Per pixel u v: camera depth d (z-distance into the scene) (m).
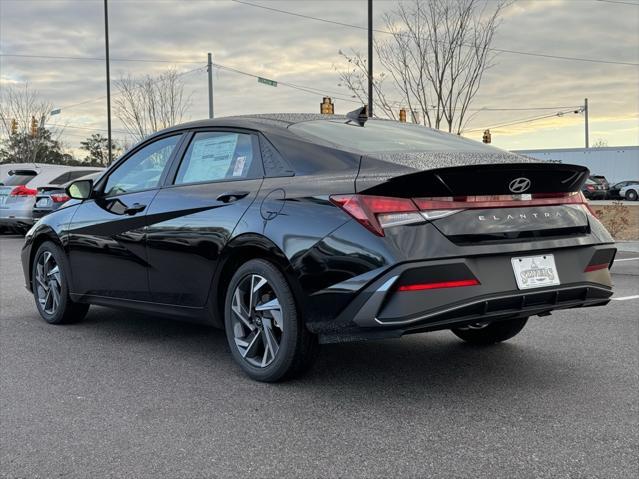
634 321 5.77
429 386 3.91
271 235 3.73
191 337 5.21
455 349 4.80
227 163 4.35
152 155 4.96
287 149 4.00
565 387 3.88
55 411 3.53
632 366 4.33
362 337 3.43
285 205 3.75
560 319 5.87
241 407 3.56
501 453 2.94
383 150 3.87
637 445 3.02
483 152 4.13
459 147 4.24
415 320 3.27
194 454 2.96
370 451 2.98
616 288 7.79
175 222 4.41
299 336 3.73
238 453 2.97
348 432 3.21
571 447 3.00
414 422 3.33
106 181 5.31
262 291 3.94
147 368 4.33
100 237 5.06
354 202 3.44
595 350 4.75
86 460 2.91
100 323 5.76
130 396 3.76
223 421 3.36
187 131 4.75
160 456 2.95
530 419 3.36
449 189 3.41
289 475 2.75
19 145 41.97
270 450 3.00
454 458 2.90
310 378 4.07
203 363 4.44
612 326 5.56
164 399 3.71
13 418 3.43
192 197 4.38
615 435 3.14
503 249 3.48
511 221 3.57
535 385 3.93
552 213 3.76
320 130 4.16
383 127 4.55
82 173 15.80
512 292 3.48
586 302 3.86
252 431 3.23
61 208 5.67
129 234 4.78
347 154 3.74
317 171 3.77
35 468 2.84
